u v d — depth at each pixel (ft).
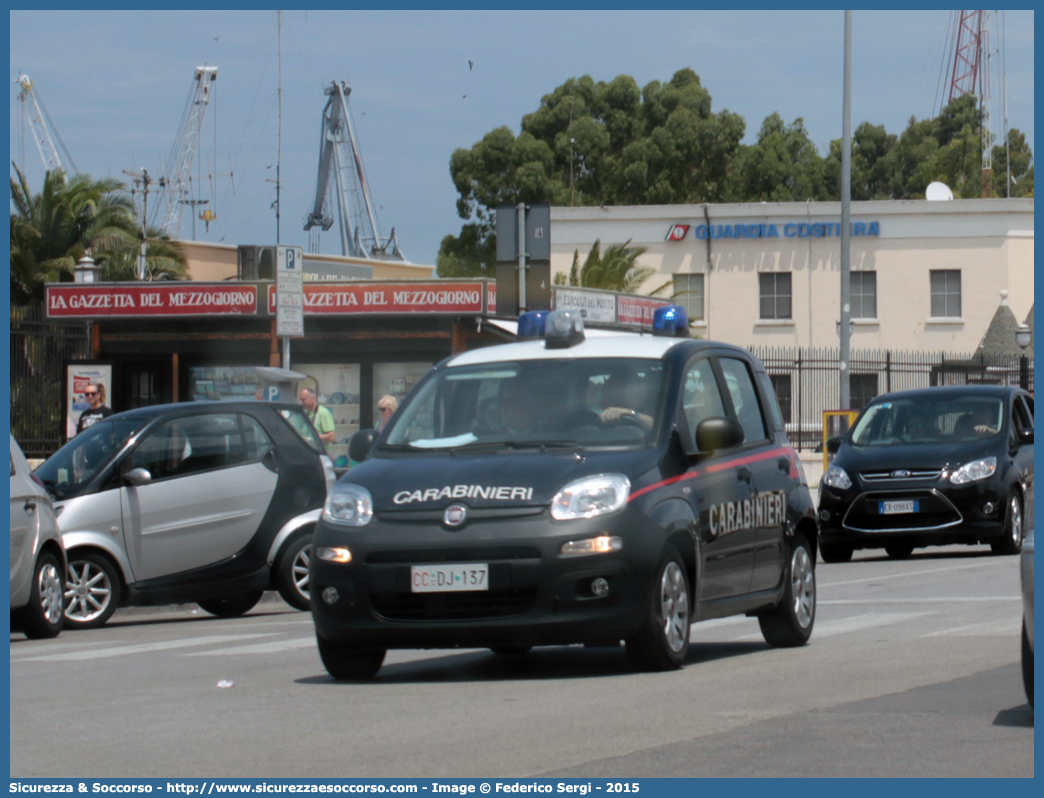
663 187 411.54
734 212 311.06
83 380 153.48
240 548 90.63
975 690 47.75
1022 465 117.39
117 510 87.20
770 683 50.11
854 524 114.93
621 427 54.70
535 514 49.93
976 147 539.70
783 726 41.65
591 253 289.53
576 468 51.52
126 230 310.04
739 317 311.06
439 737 40.83
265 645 69.51
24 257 293.02
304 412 96.78
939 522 112.88
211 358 188.24
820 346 309.42
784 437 65.31
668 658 52.16
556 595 49.29
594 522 49.88
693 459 55.36
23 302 295.89
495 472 51.44
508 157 410.72
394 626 50.19
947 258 308.81
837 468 117.19
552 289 188.34
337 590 50.98
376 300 182.80
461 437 55.47
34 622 79.82
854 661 55.88
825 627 69.00
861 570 107.45
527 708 45.68
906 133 569.23
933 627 67.05
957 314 309.01
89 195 303.27
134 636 80.43
